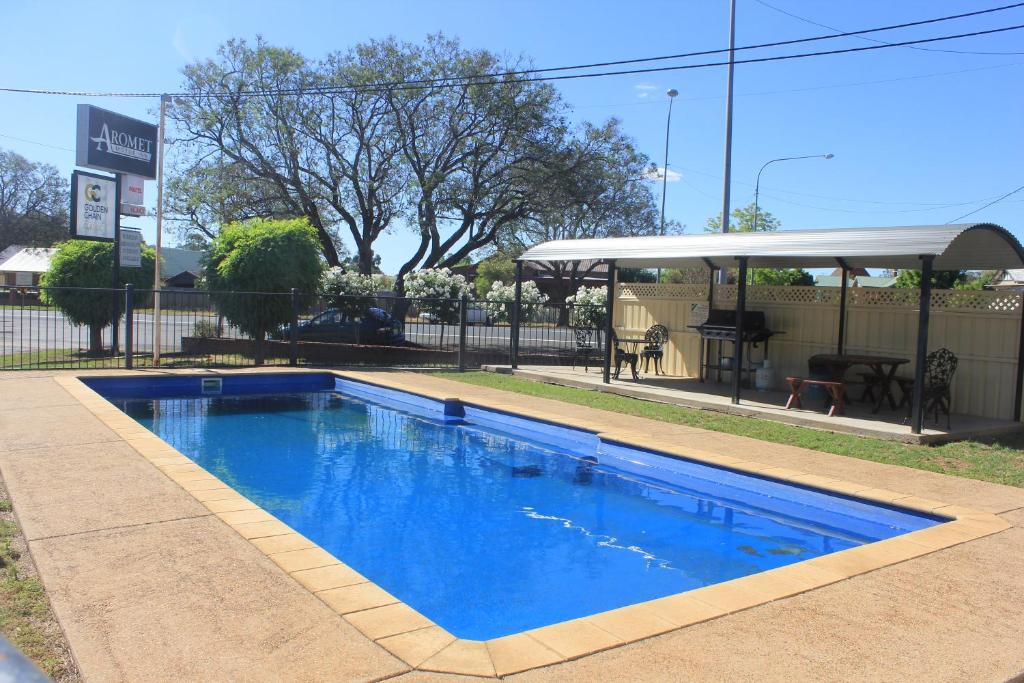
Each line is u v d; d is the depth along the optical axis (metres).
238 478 8.48
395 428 11.65
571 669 3.32
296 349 16.31
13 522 5.29
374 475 8.76
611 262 13.75
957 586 4.62
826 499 7.13
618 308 16.66
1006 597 4.45
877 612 4.16
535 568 5.91
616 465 9.37
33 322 29.50
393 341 19.64
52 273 17.45
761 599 4.31
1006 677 3.42
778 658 3.53
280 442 10.45
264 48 25.91
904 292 11.67
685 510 7.68
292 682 3.10
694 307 14.83
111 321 18.08
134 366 15.13
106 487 6.06
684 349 15.03
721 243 11.59
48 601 3.91
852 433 9.71
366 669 3.23
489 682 3.17
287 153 26.39
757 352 13.84
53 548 4.64
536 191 27.89
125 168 16.41
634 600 5.29
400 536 6.62
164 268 55.75
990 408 10.74
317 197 26.94
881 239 9.49
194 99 25.70
